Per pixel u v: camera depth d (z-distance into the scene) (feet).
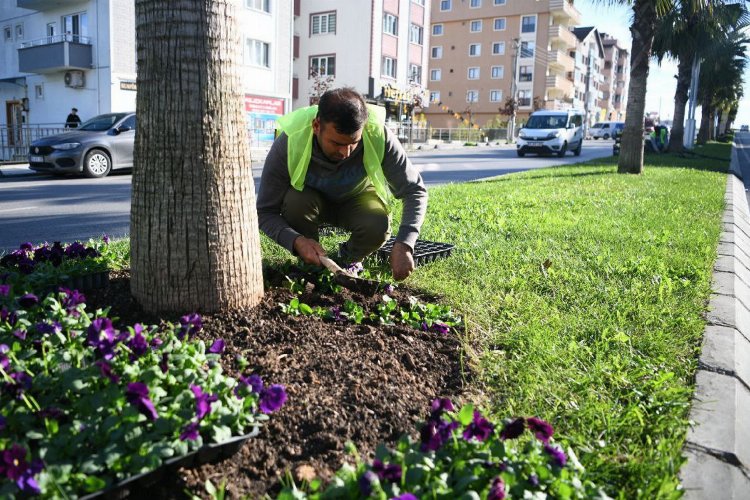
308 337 9.32
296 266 12.77
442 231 19.51
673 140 87.51
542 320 11.07
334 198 12.40
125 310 9.70
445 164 64.49
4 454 5.00
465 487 5.40
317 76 109.19
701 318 11.63
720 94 164.96
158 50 8.89
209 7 8.97
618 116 355.97
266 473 6.29
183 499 5.85
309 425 7.10
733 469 6.82
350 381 8.13
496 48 192.13
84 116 76.95
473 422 5.97
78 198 32.94
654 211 25.52
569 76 216.54
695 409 8.05
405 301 11.48
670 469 6.51
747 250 20.27
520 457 6.05
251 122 88.63
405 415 7.51
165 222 9.29
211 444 6.10
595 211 25.27
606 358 9.59
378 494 5.04
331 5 112.57
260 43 88.89
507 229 20.34
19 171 50.34
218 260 9.53
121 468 5.55
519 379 8.66
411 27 122.21
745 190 44.57
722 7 60.95
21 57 78.13
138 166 9.41
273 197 11.48
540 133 80.02
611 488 6.29
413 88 124.67
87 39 74.49
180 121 9.04
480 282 13.55
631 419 7.66
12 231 22.63
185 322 8.43
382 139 10.82
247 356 8.59
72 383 6.24
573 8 190.60
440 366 9.07
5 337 7.53
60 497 5.08
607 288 13.11
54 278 10.36
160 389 6.27
